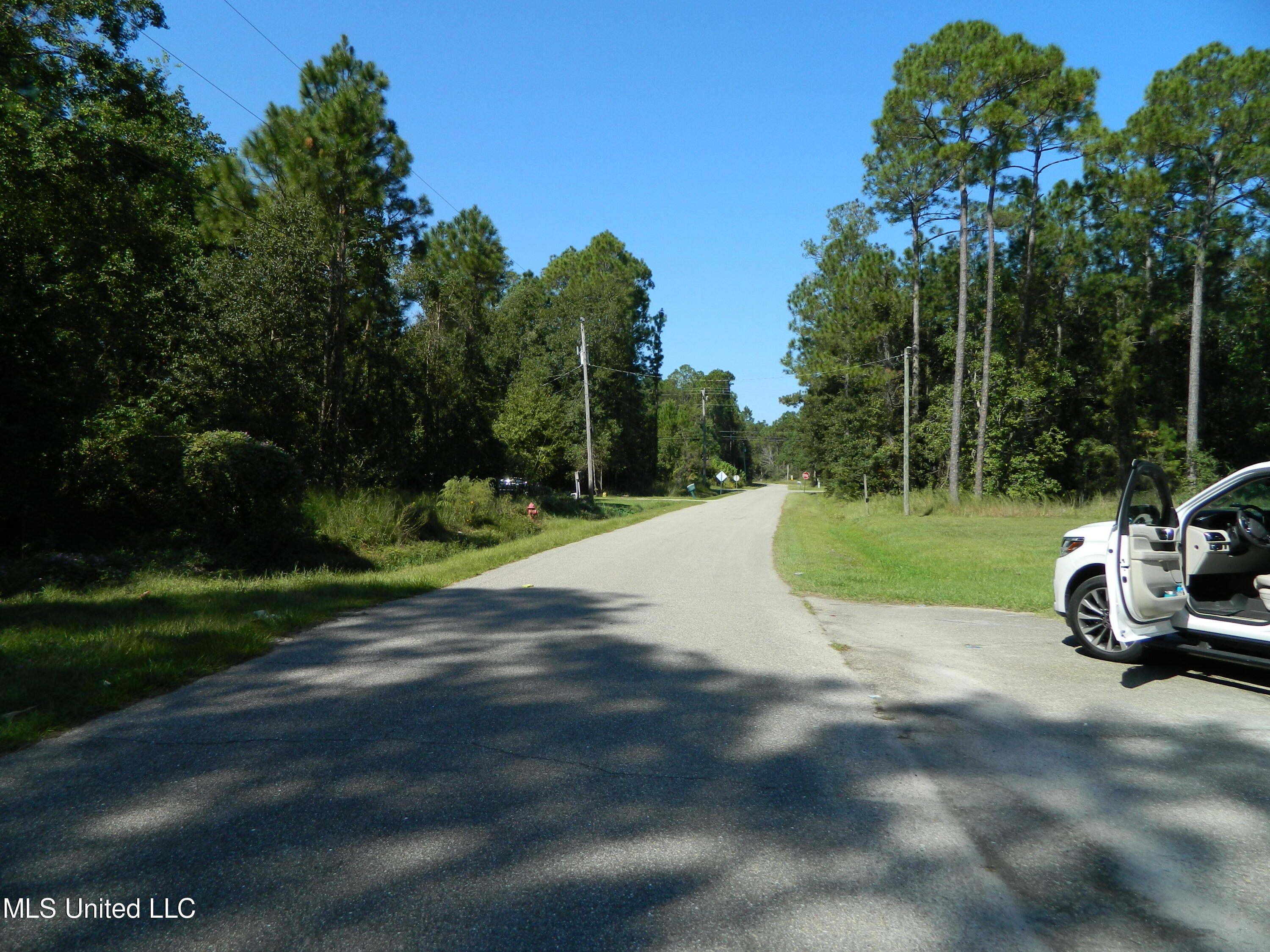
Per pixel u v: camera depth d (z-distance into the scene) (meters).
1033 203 39.66
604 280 67.12
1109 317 38.97
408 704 5.64
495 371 54.19
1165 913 3.03
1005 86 34.91
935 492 39.12
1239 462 37.94
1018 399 38.75
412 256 24.06
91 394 14.37
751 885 3.19
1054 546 19.38
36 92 14.77
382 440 25.86
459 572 13.96
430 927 2.86
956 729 5.25
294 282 19.66
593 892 3.11
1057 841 3.63
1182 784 4.32
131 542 13.51
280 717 5.31
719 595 11.50
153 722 5.18
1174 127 31.45
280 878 3.19
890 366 46.22
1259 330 35.81
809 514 39.34
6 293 13.32
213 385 18.94
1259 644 5.92
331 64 21.31
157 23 16.73
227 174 19.94
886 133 38.25
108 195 16.44
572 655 7.30
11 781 4.15
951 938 2.84
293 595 10.44
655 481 81.94
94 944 2.73
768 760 4.62
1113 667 6.98
